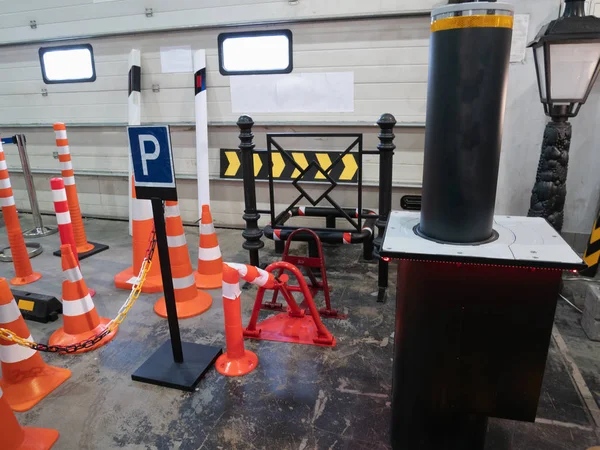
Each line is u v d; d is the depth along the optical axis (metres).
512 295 1.31
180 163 4.94
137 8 4.51
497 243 1.36
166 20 4.45
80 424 1.99
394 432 1.67
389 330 2.73
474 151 1.27
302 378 2.28
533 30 3.24
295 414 2.03
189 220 5.14
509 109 3.45
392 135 3.10
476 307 1.35
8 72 5.33
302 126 4.36
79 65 5.00
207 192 4.63
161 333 2.76
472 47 1.18
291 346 2.56
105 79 4.93
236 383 2.25
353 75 4.11
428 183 1.39
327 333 2.57
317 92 4.24
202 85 4.44
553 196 2.94
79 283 2.65
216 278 3.41
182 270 2.99
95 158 5.29
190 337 2.71
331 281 3.46
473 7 1.16
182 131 4.82
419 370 1.48
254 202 3.45
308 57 4.17
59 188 3.05
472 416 1.53
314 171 4.42
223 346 2.60
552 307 1.30
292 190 4.58
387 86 4.06
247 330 2.66
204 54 4.43
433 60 1.27
